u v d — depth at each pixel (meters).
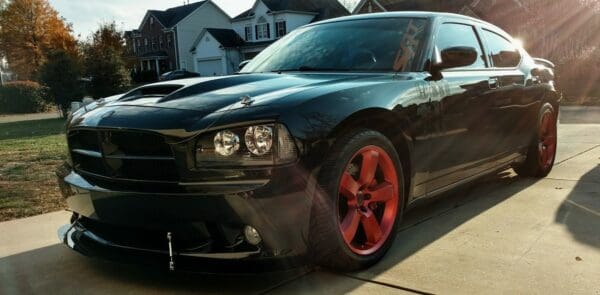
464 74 3.71
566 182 4.82
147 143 2.54
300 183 2.44
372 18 3.91
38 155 8.12
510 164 4.56
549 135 5.08
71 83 21.53
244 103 2.55
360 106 2.73
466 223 3.63
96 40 34.81
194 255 2.47
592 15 20.48
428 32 3.58
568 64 18.56
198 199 2.36
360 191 2.86
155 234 2.64
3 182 5.71
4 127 17.03
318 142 2.50
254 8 44.31
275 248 2.45
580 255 2.96
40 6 41.88
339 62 3.54
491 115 3.93
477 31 4.21
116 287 2.77
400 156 3.18
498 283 2.62
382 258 2.98
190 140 2.40
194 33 53.19
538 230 3.43
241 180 2.36
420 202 3.36
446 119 3.38
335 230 2.60
